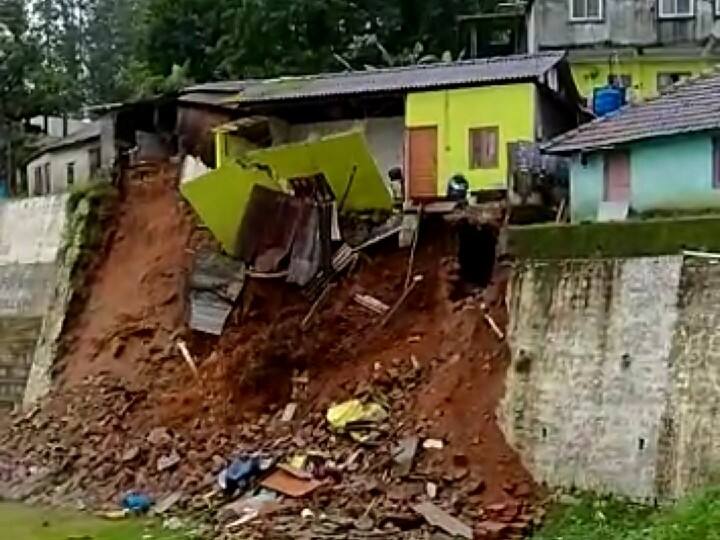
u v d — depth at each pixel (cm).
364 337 3091
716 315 2270
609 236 2525
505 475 2534
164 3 5403
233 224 3344
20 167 5569
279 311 3238
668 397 2317
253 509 2572
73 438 3306
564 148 2788
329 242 3256
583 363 2500
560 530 2317
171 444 3075
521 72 3347
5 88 5672
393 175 3519
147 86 5200
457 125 3384
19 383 3969
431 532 2372
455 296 3036
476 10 5203
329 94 3528
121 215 4016
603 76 4441
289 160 3316
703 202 2578
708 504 1906
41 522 2755
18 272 4225
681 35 4391
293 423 2958
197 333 3394
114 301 3775
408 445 2648
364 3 5128
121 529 2627
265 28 4972
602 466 2406
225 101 3856
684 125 2594
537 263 2667
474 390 2730
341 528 2408
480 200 3241
